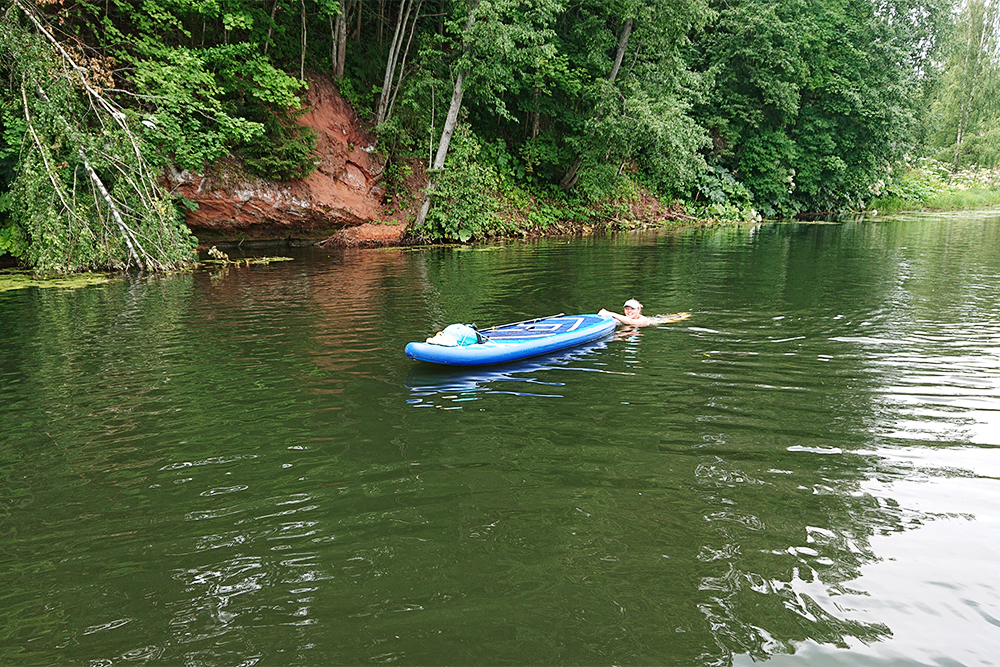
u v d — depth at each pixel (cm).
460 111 1619
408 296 838
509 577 255
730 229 1966
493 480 336
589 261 1191
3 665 210
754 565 262
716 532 286
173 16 1189
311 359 559
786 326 674
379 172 1555
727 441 384
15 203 1002
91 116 1108
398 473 345
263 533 289
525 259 1220
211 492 328
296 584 252
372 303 793
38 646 220
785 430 399
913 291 873
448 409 440
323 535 287
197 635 224
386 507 310
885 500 313
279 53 1439
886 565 261
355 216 1469
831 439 385
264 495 324
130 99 1192
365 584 251
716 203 2347
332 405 449
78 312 754
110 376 518
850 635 221
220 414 434
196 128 1182
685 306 782
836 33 2444
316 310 753
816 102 2538
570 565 262
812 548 274
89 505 317
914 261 1184
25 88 984
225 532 290
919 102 2656
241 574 259
